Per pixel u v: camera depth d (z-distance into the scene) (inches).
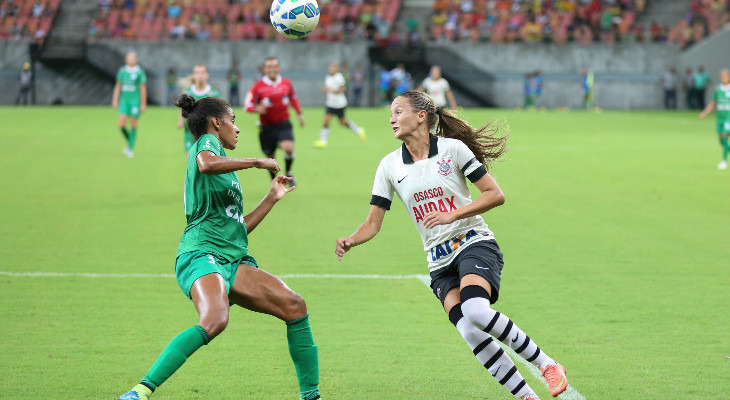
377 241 844.0
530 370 466.3
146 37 3321.9
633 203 1077.1
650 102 3503.9
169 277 682.8
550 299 621.9
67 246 794.8
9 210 984.3
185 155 1528.1
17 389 426.9
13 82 3238.2
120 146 1710.1
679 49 3501.5
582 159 1574.8
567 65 3476.9
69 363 469.4
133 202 1051.9
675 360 482.6
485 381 449.1
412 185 408.8
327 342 517.0
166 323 552.1
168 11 3435.0
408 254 783.7
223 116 404.5
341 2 3565.5
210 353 494.9
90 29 3339.1
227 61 3302.2
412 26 3440.0
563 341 518.6
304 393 400.2
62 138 1855.3
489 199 393.1
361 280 681.6
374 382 445.7
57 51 3235.7
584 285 665.6
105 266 717.3
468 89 3452.3
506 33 3526.1
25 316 564.4
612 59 3481.8
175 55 3280.0
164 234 857.5
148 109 3006.9
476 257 394.9
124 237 839.7
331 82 1752.0
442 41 3469.5
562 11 3639.3
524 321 563.2
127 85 1513.3
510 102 3476.9
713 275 701.3
